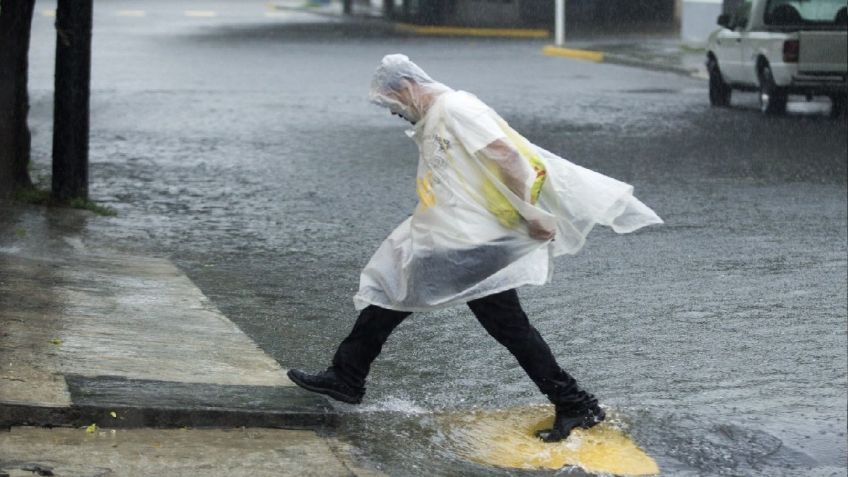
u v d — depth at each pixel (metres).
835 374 15.67
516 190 11.96
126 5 120.69
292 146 36.34
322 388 12.95
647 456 12.64
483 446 12.62
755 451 12.96
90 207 25.30
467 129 12.02
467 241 12.15
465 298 12.30
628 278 20.66
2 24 25.09
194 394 12.70
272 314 17.77
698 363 16.02
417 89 12.32
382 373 15.00
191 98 48.09
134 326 15.58
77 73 24.91
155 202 27.11
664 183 30.50
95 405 11.96
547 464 12.27
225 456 11.48
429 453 12.30
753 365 15.97
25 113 25.67
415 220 12.45
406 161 33.75
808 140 38.47
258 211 26.42
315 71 59.97
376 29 92.12
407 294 12.45
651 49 71.25
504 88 53.47
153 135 38.06
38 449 11.21
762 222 25.67
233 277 20.17
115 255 20.94
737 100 50.38
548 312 18.39
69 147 25.14
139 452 11.38
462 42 80.38
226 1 130.75
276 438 12.15
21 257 19.55
